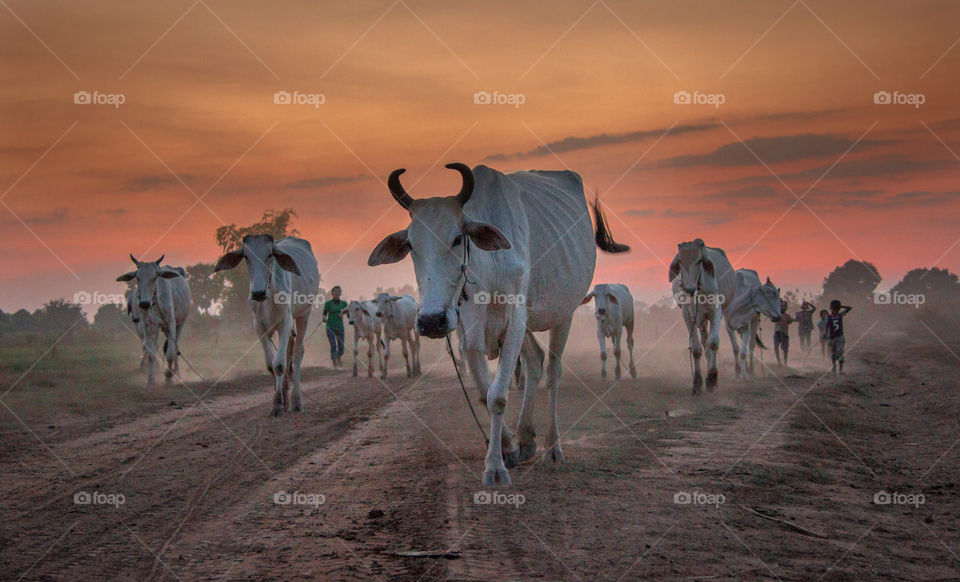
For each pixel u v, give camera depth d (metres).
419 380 17.83
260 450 8.66
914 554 5.25
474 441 8.92
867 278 113.19
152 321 15.58
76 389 14.84
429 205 6.48
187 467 7.73
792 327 45.50
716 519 5.75
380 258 6.74
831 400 13.28
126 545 5.19
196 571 4.64
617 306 17.02
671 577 4.50
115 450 8.73
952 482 7.44
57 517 5.91
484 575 4.43
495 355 7.33
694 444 8.73
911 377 18.55
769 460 7.97
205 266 57.03
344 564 4.64
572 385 15.09
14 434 9.88
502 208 7.04
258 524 5.64
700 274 13.97
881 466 8.22
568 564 4.66
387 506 6.02
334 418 11.32
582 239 8.38
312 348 33.34
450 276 6.36
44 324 73.25
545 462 7.60
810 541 5.38
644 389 14.41
